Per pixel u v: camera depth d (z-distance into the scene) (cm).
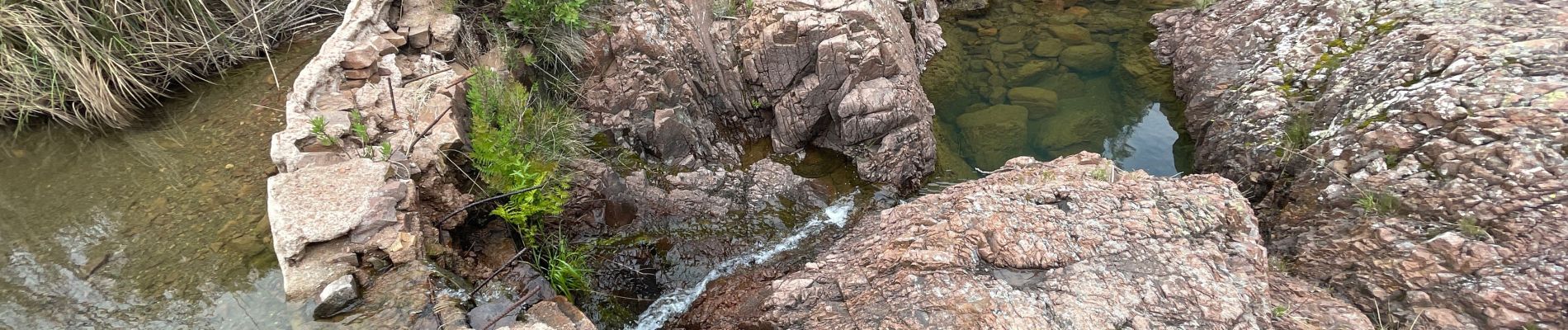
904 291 387
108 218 387
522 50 555
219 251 361
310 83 416
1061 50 852
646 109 576
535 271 378
